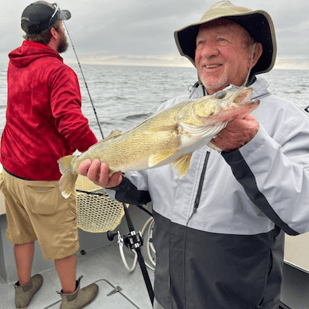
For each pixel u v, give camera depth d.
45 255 2.17
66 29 2.22
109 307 2.42
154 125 1.05
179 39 1.50
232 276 1.21
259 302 1.25
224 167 1.21
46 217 2.09
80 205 2.45
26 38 2.04
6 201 2.25
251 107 0.83
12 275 2.70
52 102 1.91
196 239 1.25
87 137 1.93
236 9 1.24
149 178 1.45
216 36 1.25
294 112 1.19
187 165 1.07
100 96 28.50
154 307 1.50
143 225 3.13
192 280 1.27
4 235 2.61
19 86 1.97
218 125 0.90
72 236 2.21
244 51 1.28
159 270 1.43
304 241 2.00
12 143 2.06
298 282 2.01
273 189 0.95
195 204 1.25
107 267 2.89
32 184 2.02
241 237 1.20
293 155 1.11
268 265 1.25
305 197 0.98
